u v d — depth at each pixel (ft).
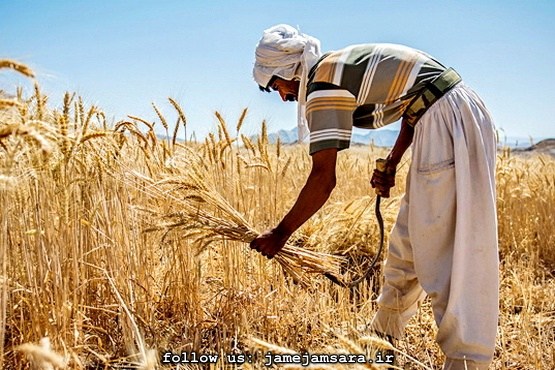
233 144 13.32
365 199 19.25
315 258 11.91
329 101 9.68
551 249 19.95
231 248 12.53
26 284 9.84
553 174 24.27
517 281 14.89
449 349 9.52
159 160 12.26
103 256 11.19
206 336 12.04
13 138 7.34
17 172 8.46
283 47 10.23
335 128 9.67
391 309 11.16
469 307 9.34
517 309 14.44
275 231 10.36
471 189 9.37
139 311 11.25
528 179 24.32
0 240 8.15
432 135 9.55
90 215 10.66
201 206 11.80
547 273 18.03
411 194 9.82
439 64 10.00
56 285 9.39
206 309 12.93
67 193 9.52
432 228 9.58
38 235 9.35
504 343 11.33
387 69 9.64
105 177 11.14
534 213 21.39
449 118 9.48
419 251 9.80
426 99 9.59
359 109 10.18
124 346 10.79
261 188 14.25
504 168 22.27
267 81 10.61
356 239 17.99
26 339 9.20
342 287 12.60
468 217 9.30
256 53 10.55
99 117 11.10
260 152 13.39
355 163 26.14
